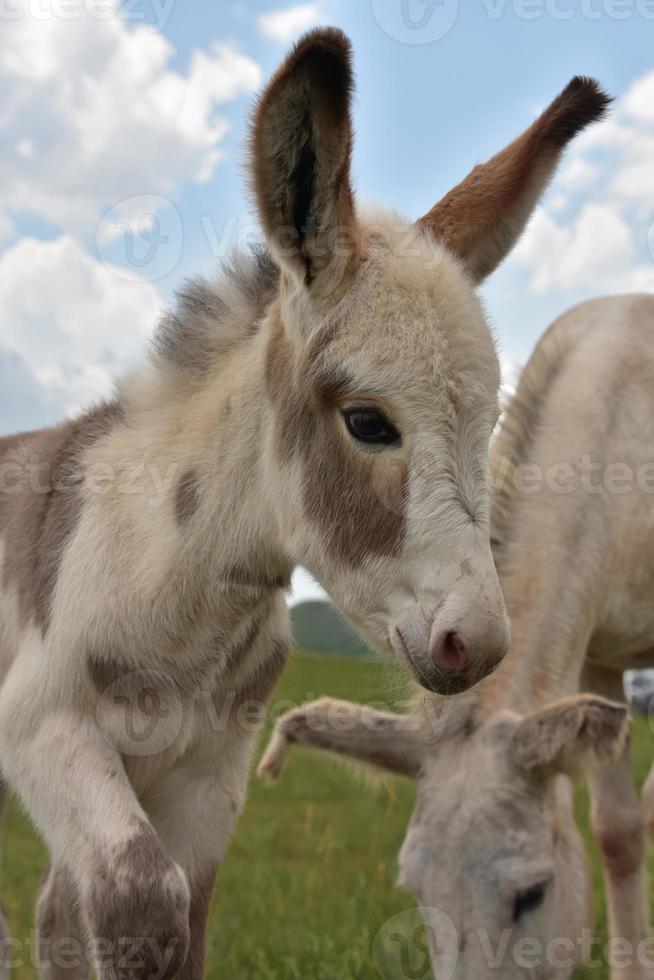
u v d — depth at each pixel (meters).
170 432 1.01
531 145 0.95
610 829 1.38
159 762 1.00
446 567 0.82
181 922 0.84
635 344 1.49
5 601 1.06
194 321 1.04
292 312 0.89
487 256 0.97
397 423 0.83
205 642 0.99
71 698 0.96
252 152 0.83
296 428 0.90
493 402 0.85
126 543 0.99
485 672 0.82
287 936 1.47
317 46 0.79
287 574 0.99
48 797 0.92
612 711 1.01
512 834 1.03
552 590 1.29
